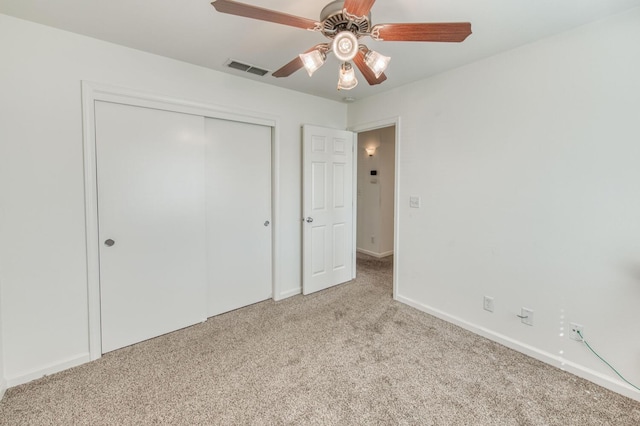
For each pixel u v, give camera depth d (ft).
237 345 7.70
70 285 6.75
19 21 5.98
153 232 7.98
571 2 5.31
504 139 7.45
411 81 9.49
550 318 6.84
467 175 8.29
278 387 6.09
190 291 8.72
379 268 14.71
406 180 10.00
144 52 7.50
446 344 7.73
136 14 5.85
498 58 7.45
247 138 9.88
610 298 6.00
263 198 10.42
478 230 8.13
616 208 5.86
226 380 6.32
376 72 5.19
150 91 7.63
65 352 6.75
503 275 7.65
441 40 4.67
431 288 9.45
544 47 6.65
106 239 7.27
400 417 5.30
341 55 4.48
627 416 5.32
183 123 8.32
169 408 5.53
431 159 9.18
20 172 6.11
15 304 6.16
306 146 10.71
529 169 7.04
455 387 6.08
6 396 5.83
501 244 7.65
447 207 8.84
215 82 8.75
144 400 5.74
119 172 7.37
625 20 5.59
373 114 11.09
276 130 10.19
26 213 6.21
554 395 5.85
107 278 7.34
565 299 6.61
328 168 11.50
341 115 12.13
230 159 9.53
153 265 8.03
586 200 6.23
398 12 5.61
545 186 6.80
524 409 5.48
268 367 6.76
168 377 6.42
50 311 6.54
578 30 6.16
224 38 6.82
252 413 5.41
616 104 5.76
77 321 6.87
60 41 6.41
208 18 5.99
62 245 6.63
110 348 7.45
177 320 8.52
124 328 7.64
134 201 7.63
